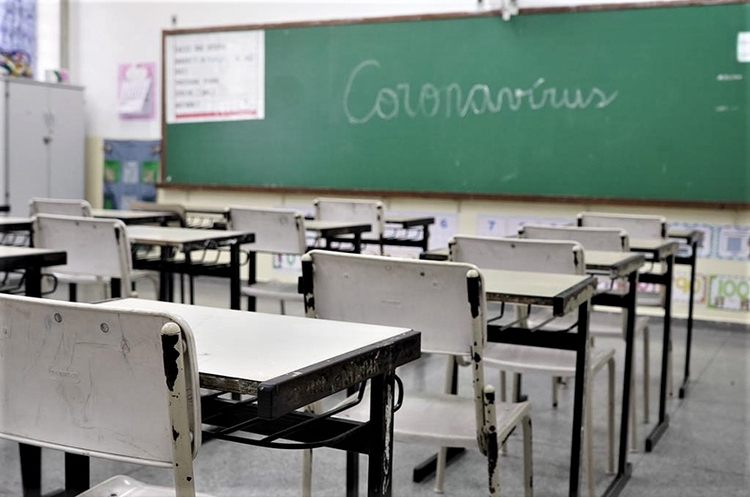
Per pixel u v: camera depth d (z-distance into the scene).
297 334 1.41
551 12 6.10
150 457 1.22
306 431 1.42
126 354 1.19
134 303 1.70
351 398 2.09
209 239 3.09
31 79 7.52
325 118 6.94
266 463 2.88
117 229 2.92
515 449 3.12
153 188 7.92
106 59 8.05
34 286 2.41
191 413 1.16
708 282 5.80
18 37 7.79
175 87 7.56
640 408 3.74
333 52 6.86
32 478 2.19
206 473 2.78
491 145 6.37
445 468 2.88
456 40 6.42
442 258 2.65
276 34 7.08
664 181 5.87
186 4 7.61
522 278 2.15
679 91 5.79
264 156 7.22
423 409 2.04
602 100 6.01
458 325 1.82
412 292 1.84
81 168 7.96
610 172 6.03
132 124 7.98
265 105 7.17
